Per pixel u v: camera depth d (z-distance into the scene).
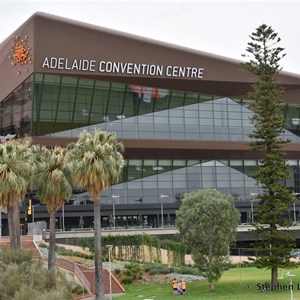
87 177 39.31
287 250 46.78
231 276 56.03
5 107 84.00
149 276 54.50
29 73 77.62
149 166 90.81
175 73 84.19
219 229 46.25
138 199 89.31
